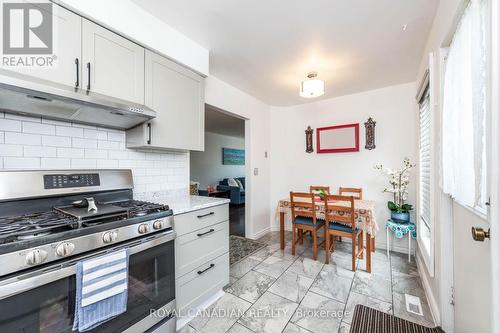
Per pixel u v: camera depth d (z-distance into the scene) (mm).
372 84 2990
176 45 1834
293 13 1630
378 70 2566
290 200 2967
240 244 3252
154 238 1331
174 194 2201
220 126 6105
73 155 1527
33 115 1352
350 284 2133
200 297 1721
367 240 2387
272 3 1530
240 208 6102
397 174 2791
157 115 1713
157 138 1717
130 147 1800
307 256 2791
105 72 1396
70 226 1047
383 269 2439
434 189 1706
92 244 1050
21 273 861
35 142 1363
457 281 1375
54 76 1185
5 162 1257
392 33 1866
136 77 1566
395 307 1785
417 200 2602
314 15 1651
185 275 1600
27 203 1250
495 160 714
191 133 2012
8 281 825
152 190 2020
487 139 796
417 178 2625
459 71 1094
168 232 1429
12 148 1280
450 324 1478
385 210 3107
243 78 2820
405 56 2246
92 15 1320
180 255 1562
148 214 1332
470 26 958
